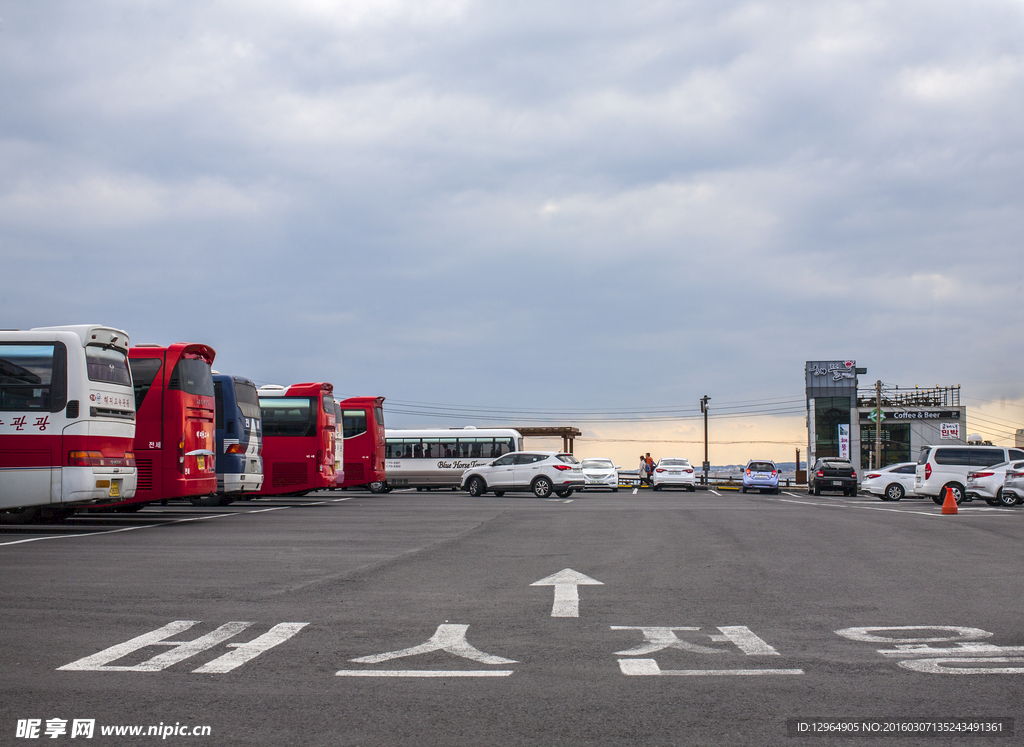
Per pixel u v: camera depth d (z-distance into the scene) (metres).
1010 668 5.89
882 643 6.67
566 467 33.50
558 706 5.02
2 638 6.75
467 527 17.20
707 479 59.59
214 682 5.53
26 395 15.57
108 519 19.66
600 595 8.85
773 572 10.54
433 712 4.91
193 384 20.12
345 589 9.16
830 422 70.94
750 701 5.12
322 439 28.97
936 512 23.08
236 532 16.06
